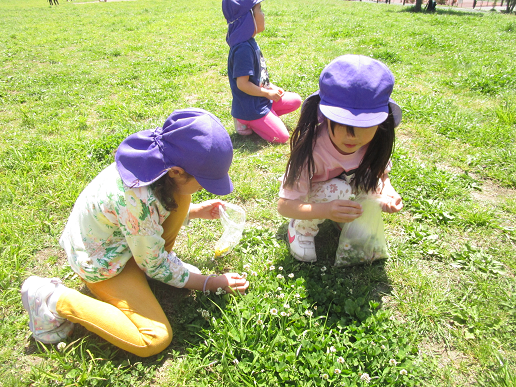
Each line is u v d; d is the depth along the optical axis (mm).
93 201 2008
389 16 14336
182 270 2215
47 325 2002
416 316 2188
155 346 1918
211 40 10617
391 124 2113
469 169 3619
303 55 8055
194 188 1972
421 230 2842
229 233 2531
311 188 2443
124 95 6086
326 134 2189
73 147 4086
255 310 2102
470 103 5180
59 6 25578
